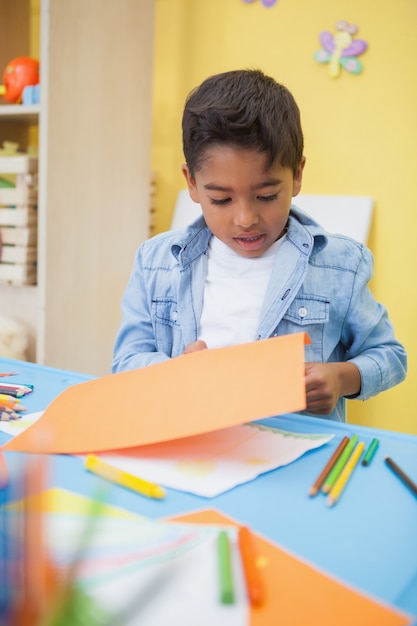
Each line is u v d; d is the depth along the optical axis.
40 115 1.51
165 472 0.50
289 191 0.79
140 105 1.79
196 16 1.86
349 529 0.42
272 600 0.33
